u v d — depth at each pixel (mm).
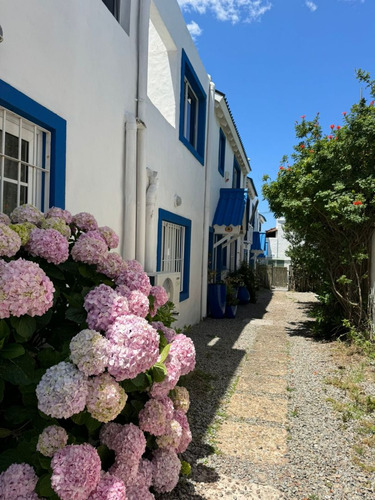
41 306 1829
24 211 2451
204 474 2982
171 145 6895
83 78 3811
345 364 5891
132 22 4926
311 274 8430
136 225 5133
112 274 2480
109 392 1823
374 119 6480
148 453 2576
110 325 1995
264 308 12586
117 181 4652
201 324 9156
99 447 2102
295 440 3551
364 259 7141
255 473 3021
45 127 3314
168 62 7082
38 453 1801
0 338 1784
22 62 2920
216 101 10227
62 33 3424
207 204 9617
